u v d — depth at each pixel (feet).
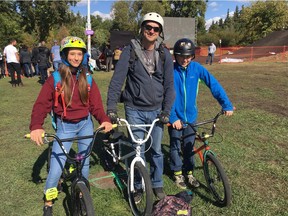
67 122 10.30
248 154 16.34
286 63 68.13
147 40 10.66
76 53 9.64
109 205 11.96
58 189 12.28
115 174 14.25
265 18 129.49
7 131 20.56
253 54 91.40
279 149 16.92
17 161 15.75
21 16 128.57
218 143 17.80
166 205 10.48
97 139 18.47
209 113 24.72
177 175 13.34
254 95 31.68
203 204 11.86
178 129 12.21
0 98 31.71
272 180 13.65
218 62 80.69
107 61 58.34
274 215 11.14
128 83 11.33
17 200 12.32
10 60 39.83
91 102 10.48
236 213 11.23
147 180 10.16
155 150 11.82
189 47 12.06
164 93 11.53
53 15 129.49
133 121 11.40
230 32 205.87
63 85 9.70
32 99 31.14
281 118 22.66
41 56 43.11
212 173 11.98
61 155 10.29
